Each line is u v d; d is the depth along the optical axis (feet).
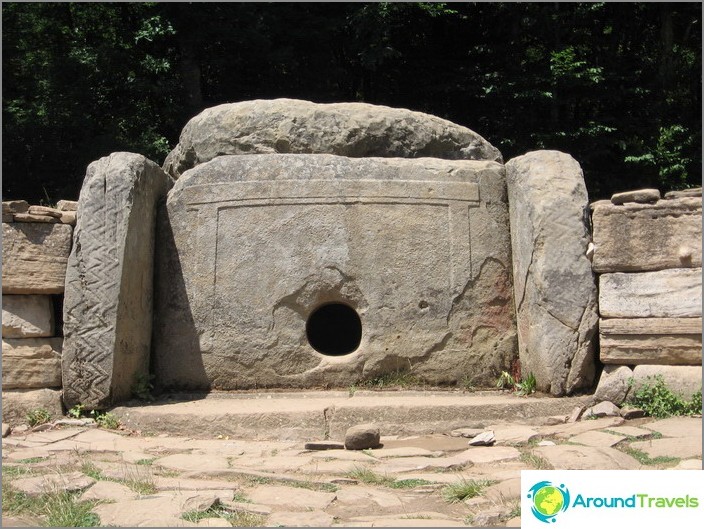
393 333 26.18
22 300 25.34
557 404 23.56
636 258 24.16
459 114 61.62
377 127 28.19
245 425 22.53
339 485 17.19
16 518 15.33
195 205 27.02
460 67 59.36
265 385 26.14
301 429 22.35
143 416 23.43
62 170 55.11
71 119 53.62
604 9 60.08
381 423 22.58
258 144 27.81
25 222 25.44
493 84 56.03
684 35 62.49
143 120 56.39
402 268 26.45
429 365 26.21
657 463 18.11
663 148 53.57
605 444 19.61
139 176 25.68
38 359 25.13
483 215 27.32
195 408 23.68
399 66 62.03
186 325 26.61
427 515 15.21
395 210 26.68
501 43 60.13
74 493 16.55
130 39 55.16
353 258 26.32
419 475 17.81
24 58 56.90
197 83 55.47
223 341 26.27
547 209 25.05
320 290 26.25
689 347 23.35
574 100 57.11
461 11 60.54
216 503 15.78
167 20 52.60
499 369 26.61
